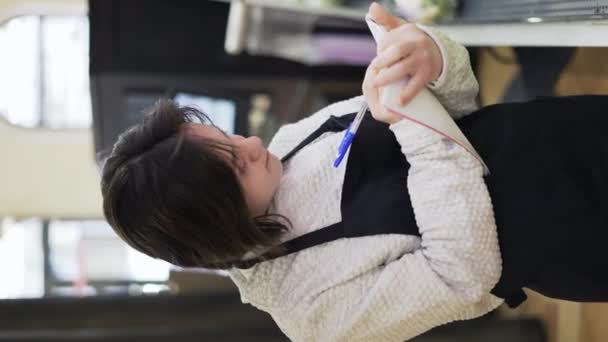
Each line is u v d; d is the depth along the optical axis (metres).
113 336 2.68
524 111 1.31
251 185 1.23
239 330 2.71
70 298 2.75
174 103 1.26
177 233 1.18
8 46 5.39
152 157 1.18
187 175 1.16
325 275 1.24
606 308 2.49
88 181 5.56
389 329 1.24
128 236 1.23
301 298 1.25
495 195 1.25
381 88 1.19
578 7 1.67
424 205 1.19
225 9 3.92
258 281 1.29
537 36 1.88
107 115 3.94
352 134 1.26
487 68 3.12
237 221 1.18
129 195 1.19
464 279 1.17
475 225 1.17
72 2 5.38
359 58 3.99
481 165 1.23
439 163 1.20
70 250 5.58
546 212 1.23
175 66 3.96
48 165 5.51
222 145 1.20
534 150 1.26
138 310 2.74
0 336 2.65
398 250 1.21
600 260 1.23
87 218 5.61
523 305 3.04
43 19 5.41
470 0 2.38
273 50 4.02
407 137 1.22
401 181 1.26
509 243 1.23
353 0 3.39
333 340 1.25
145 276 5.57
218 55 3.98
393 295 1.20
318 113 1.47
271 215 1.25
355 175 1.28
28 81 5.45
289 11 3.77
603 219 1.23
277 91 4.04
